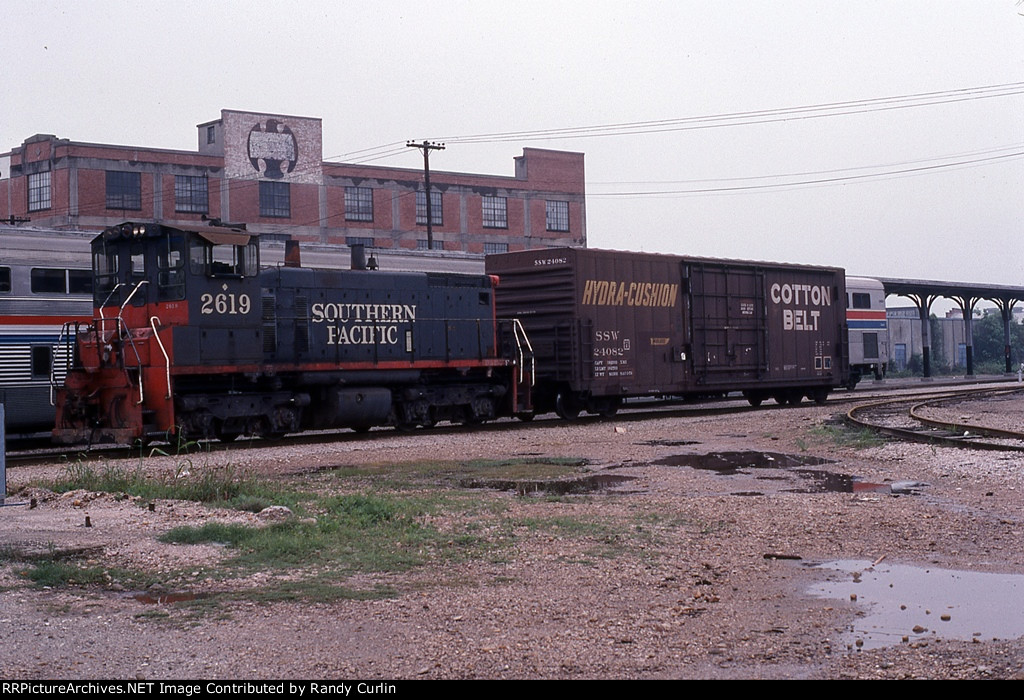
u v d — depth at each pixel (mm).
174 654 6262
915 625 6820
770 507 11688
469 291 26109
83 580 8102
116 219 49188
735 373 30828
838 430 20812
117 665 6059
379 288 24094
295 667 6008
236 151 52875
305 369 22297
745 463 16516
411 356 24531
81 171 48281
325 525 10367
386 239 58531
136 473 14328
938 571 8438
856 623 6891
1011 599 7504
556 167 65625
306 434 25500
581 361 26359
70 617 7090
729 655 6195
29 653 6285
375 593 7730
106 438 19438
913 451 16594
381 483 14516
